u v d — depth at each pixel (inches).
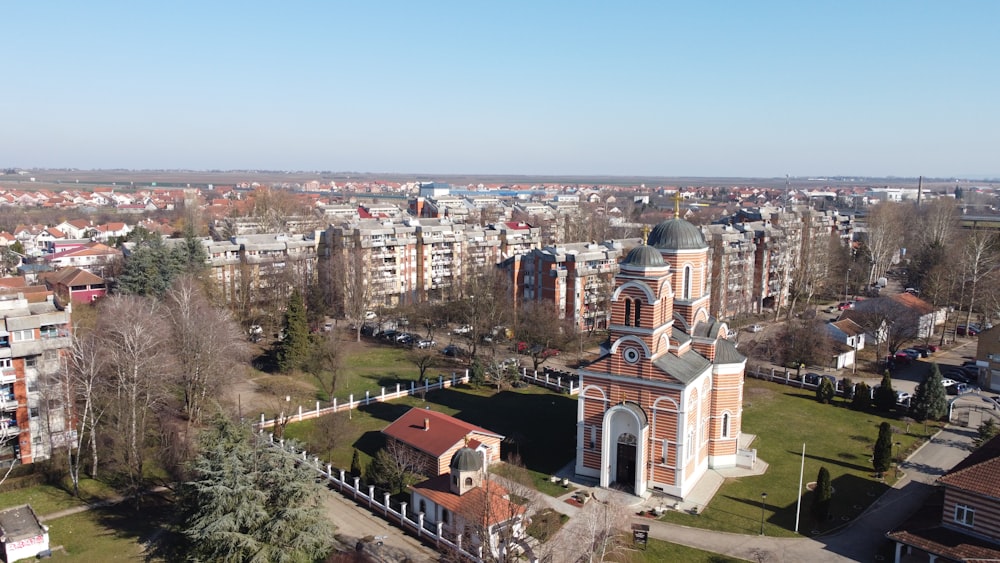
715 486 2915.8
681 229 3213.6
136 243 5482.3
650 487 2847.0
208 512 2185.0
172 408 3619.6
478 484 2576.3
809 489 2888.8
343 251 6131.9
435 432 3107.8
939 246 6688.0
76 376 3166.8
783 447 3329.2
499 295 5216.5
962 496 2224.4
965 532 2222.0
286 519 2201.0
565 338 4877.0
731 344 3186.5
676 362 2874.0
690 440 2849.4
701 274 3267.7
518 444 3334.2
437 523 2561.5
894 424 3644.2
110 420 3270.2
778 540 2485.2
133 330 3334.2
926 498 2795.3
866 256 7460.6
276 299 5433.1
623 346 2824.8
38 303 3420.3
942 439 3432.6
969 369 4520.2
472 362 4539.9
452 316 5738.2
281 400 3946.9
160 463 3193.9
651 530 2544.3
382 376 4515.3
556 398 4082.2
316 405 3868.1
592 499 2753.4
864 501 2778.1
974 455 2379.4
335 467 3134.8
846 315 5049.2
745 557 2374.5
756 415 3764.8
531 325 4817.9
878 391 3848.4
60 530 2635.3
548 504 2711.6
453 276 6801.2
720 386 3061.0
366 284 5856.3
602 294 5590.6
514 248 7342.5
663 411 2773.1
